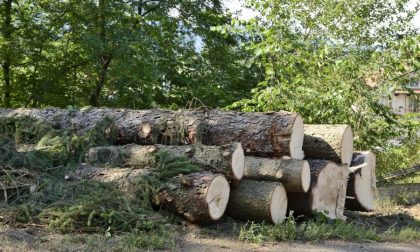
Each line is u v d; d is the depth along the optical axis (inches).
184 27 678.5
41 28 639.1
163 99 674.8
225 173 240.2
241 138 262.8
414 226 288.8
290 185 250.4
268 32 390.0
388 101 414.0
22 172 251.8
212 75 689.0
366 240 238.2
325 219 261.3
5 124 307.7
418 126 416.2
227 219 246.4
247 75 690.8
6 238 199.9
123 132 286.5
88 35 602.5
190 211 229.9
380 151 422.6
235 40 685.9
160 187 235.3
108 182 247.1
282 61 398.9
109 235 211.2
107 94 689.0
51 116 314.2
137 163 257.9
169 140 274.7
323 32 457.7
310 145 284.2
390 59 379.9
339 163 281.3
